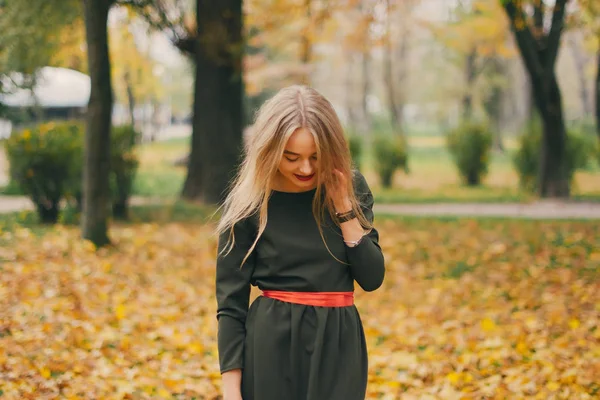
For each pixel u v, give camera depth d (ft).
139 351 17.19
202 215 41.19
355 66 150.20
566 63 174.81
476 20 70.44
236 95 45.27
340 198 7.61
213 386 15.25
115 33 61.36
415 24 88.79
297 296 7.72
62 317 18.86
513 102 163.22
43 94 61.87
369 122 134.21
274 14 49.57
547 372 15.30
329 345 7.64
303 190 7.86
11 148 34.78
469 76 122.93
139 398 14.06
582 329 18.62
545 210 46.91
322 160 7.40
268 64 80.23
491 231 37.65
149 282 25.49
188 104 182.60
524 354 17.07
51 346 16.40
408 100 182.60
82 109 69.67
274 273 7.79
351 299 7.98
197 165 45.91
